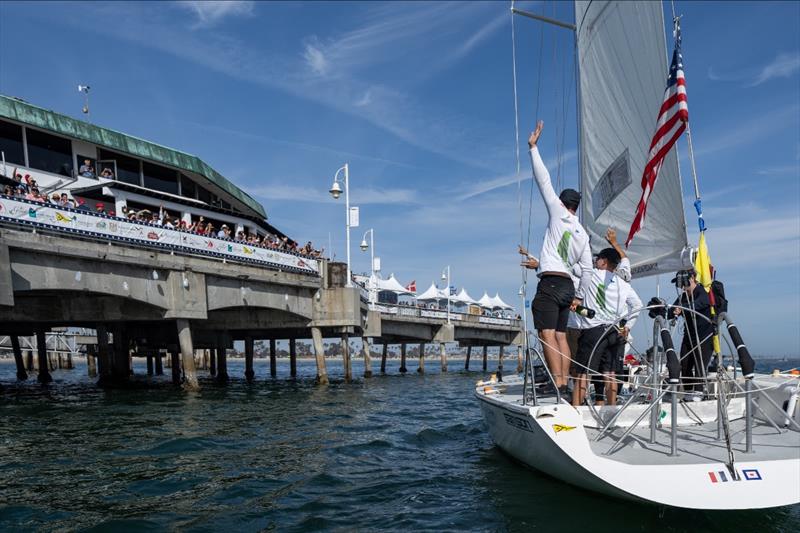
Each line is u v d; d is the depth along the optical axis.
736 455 4.85
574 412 4.98
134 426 11.70
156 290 17.89
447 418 13.43
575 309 6.21
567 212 6.24
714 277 6.68
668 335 5.40
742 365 4.98
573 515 5.11
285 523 5.40
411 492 6.41
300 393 21.25
